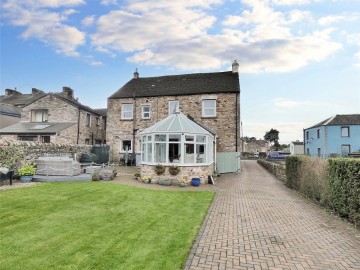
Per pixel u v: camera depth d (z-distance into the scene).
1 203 8.36
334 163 8.60
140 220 7.07
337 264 4.70
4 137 24.66
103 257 4.70
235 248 5.37
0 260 4.49
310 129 49.44
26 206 8.06
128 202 9.12
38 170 14.62
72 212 7.60
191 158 14.84
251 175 20.41
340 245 5.65
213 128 23.55
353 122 41.59
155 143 14.79
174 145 14.66
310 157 11.87
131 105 26.14
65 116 27.72
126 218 7.21
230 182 15.99
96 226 6.43
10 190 10.59
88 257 4.68
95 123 31.64
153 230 6.28
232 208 8.98
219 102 23.64
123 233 6.00
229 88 23.88
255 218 7.76
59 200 9.02
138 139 25.28
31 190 10.70
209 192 11.84
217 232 6.37
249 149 91.12
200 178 14.75
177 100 24.69
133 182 14.27
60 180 13.56
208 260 4.77
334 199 8.55
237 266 4.55
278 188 14.17
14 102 35.72
